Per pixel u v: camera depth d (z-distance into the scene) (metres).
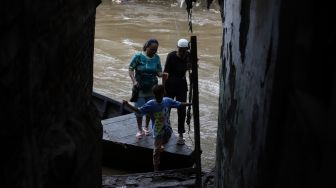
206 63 15.26
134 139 8.15
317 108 1.93
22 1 2.54
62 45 3.39
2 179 2.43
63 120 3.65
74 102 3.94
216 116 11.22
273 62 2.55
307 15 2.04
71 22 3.54
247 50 3.55
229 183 4.25
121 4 22.77
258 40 3.09
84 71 4.23
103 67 14.50
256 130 3.05
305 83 2.07
